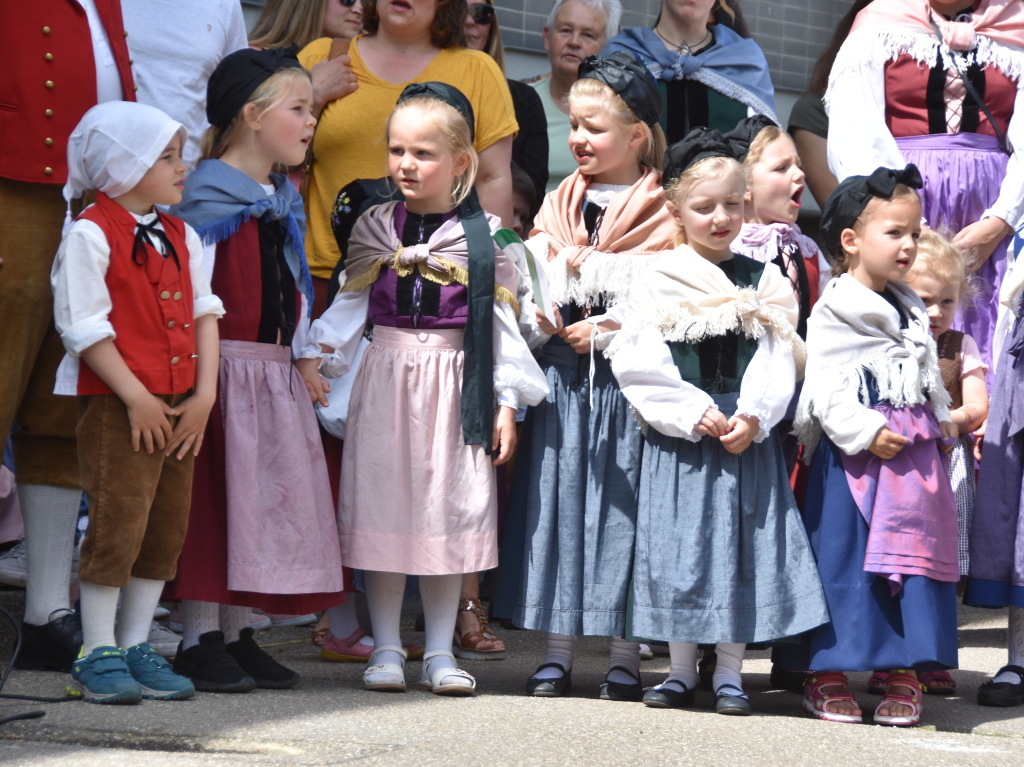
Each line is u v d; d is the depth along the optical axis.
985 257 11.99
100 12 9.39
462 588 10.97
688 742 7.30
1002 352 10.04
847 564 8.84
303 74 9.27
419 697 8.62
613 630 9.02
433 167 9.10
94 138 8.17
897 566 8.63
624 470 9.24
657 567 8.81
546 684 9.05
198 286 8.49
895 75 12.27
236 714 7.66
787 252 10.48
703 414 8.75
